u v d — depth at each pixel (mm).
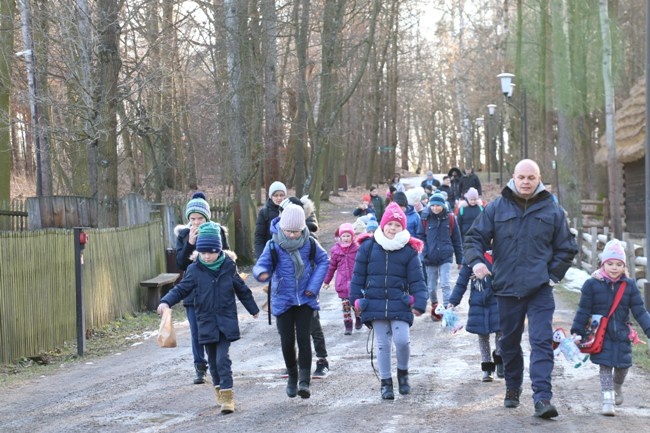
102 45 18250
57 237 12930
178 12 23781
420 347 11500
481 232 7355
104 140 18641
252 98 25844
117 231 15719
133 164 35219
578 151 39125
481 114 67688
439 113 98875
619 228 25906
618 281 7270
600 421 6914
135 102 20016
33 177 53844
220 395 7754
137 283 16781
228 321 7824
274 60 28562
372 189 27625
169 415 7754
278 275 8055
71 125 22516
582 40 36750
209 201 25781
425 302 8078
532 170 7160
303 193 31109
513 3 47906
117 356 12180
